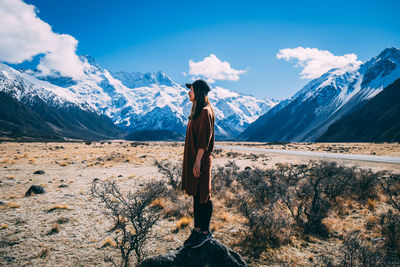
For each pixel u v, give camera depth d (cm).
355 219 728
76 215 748
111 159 2636
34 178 1448
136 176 1586
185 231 629
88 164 2183
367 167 1847
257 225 590
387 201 902
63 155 2977
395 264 441
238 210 784
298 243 557
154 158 2997
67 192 1070
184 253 363
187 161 316
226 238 583
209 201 337
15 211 789
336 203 880
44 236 592
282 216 659
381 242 542
